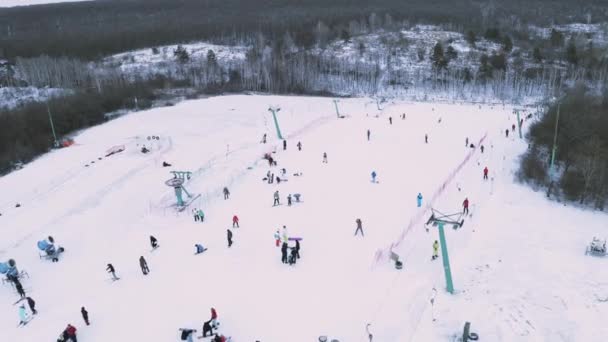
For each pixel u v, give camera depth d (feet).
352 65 442.50
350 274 97.04
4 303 95.50
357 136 226.38
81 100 280.72
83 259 112.37
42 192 160.97
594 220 122.01
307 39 519.60
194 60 471.21
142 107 310.86
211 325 80.48
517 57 437.17
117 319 86.74
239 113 282.15
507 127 237.25
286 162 184.03
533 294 87.71
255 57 445.37
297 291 92.02
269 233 119.14
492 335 76.74
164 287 96.53
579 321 79.97
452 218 123.03
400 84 410.11
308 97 361.71
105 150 207.62
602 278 92.58
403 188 148.36
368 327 78.95
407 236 113.39
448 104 329.93
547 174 153.28
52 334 83.41
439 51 417.08
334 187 152.25
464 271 96.27
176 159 191.11
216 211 136.56
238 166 178.40
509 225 118.32
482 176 157.89
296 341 77.51
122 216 136.56
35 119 241.55
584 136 160.04
